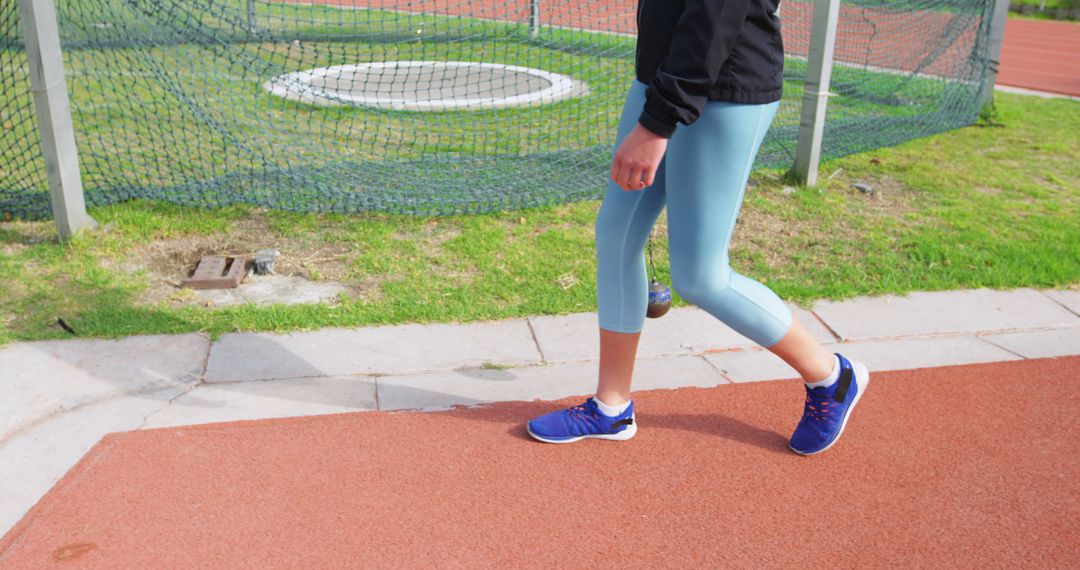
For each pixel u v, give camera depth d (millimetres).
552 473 2621
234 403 2982
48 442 2740
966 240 4684
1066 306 3971
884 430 2896
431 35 8227
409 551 2266
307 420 2875
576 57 8555
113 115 6434
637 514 2438
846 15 10625
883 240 4688
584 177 5543
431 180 5359
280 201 4883
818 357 2590
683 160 2305
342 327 3551
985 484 2602
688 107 2053
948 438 2852
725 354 3451
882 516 2447
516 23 8398
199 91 6977
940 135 7254
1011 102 8867
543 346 3459
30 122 5863
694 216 2357
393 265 4164
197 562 2209
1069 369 3344
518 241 4516
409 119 6773
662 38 2227
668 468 2662
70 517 2369
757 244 4609
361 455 2691
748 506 2484
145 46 6273
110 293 3754
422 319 3631
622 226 2521
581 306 3791
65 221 4203
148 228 4469
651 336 3582
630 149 2135
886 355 3473
